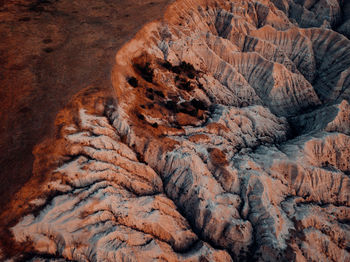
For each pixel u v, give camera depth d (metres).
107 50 39.31
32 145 26.41
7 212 21.88
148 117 34.50
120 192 27.11
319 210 33.22
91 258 22.27
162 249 25.56
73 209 23.59
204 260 26.81
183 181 31.06
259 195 31.52
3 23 42.66
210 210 29.30
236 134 38.97
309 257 29.02
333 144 39.41
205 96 43.03
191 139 34.41
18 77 33.47
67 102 31.12
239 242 29.30
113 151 29.17
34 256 21.11
